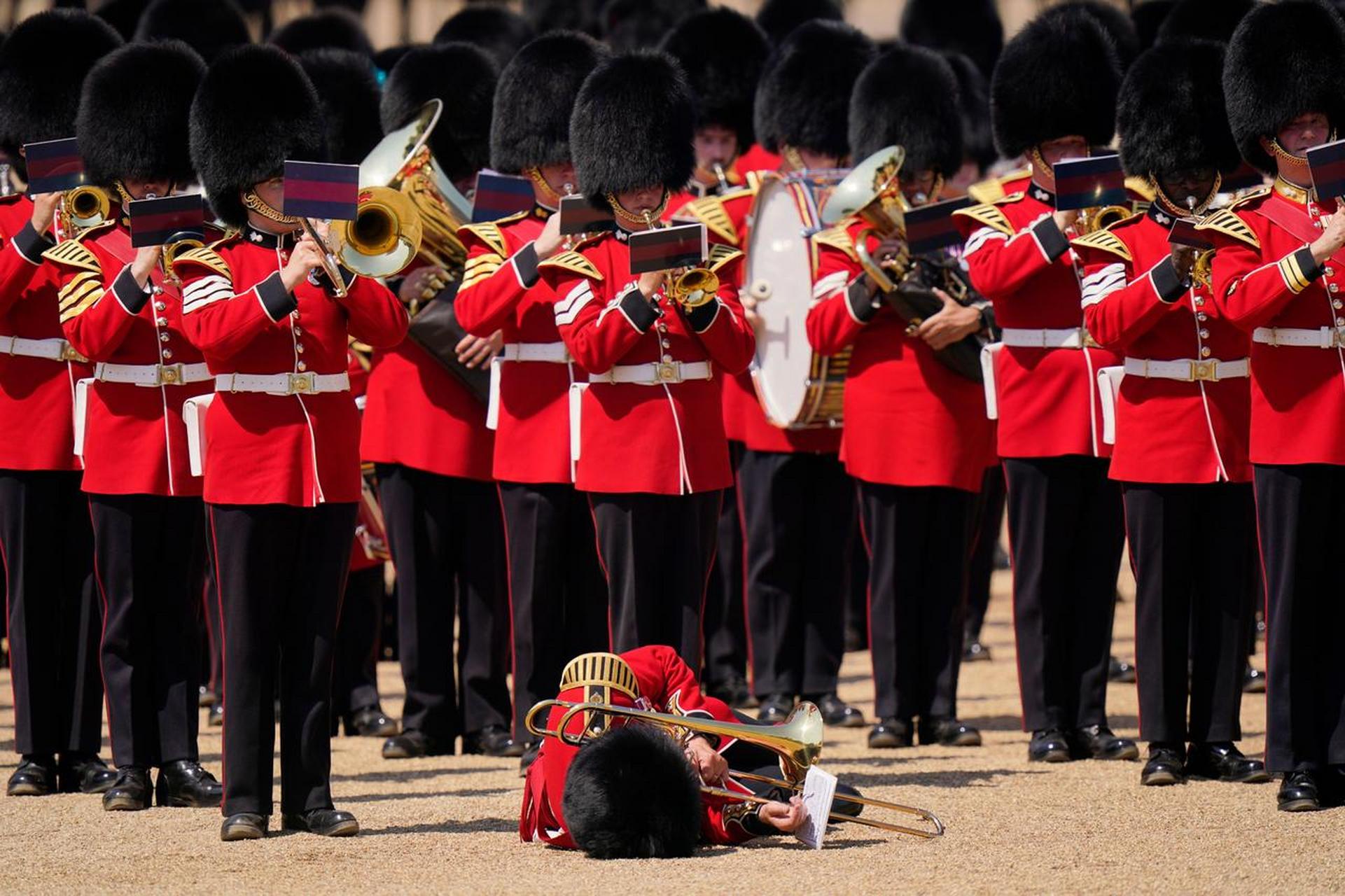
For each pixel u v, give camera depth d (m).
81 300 32.19
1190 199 34.06
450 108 42.00
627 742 27.39
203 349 29.61
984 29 59.12
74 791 34.84
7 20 91.06
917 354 38.19
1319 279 30.36
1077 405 36.22
